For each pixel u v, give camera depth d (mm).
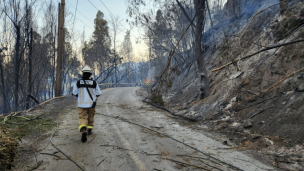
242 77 7391
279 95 5242
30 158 3350
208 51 14547
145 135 4965
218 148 4109
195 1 8641
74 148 3885
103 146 4055
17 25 14500
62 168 3029
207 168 3154
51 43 19328
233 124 5441
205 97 8852
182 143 4391
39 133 4793
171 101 11320
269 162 3387
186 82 13859
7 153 2814
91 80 4617
